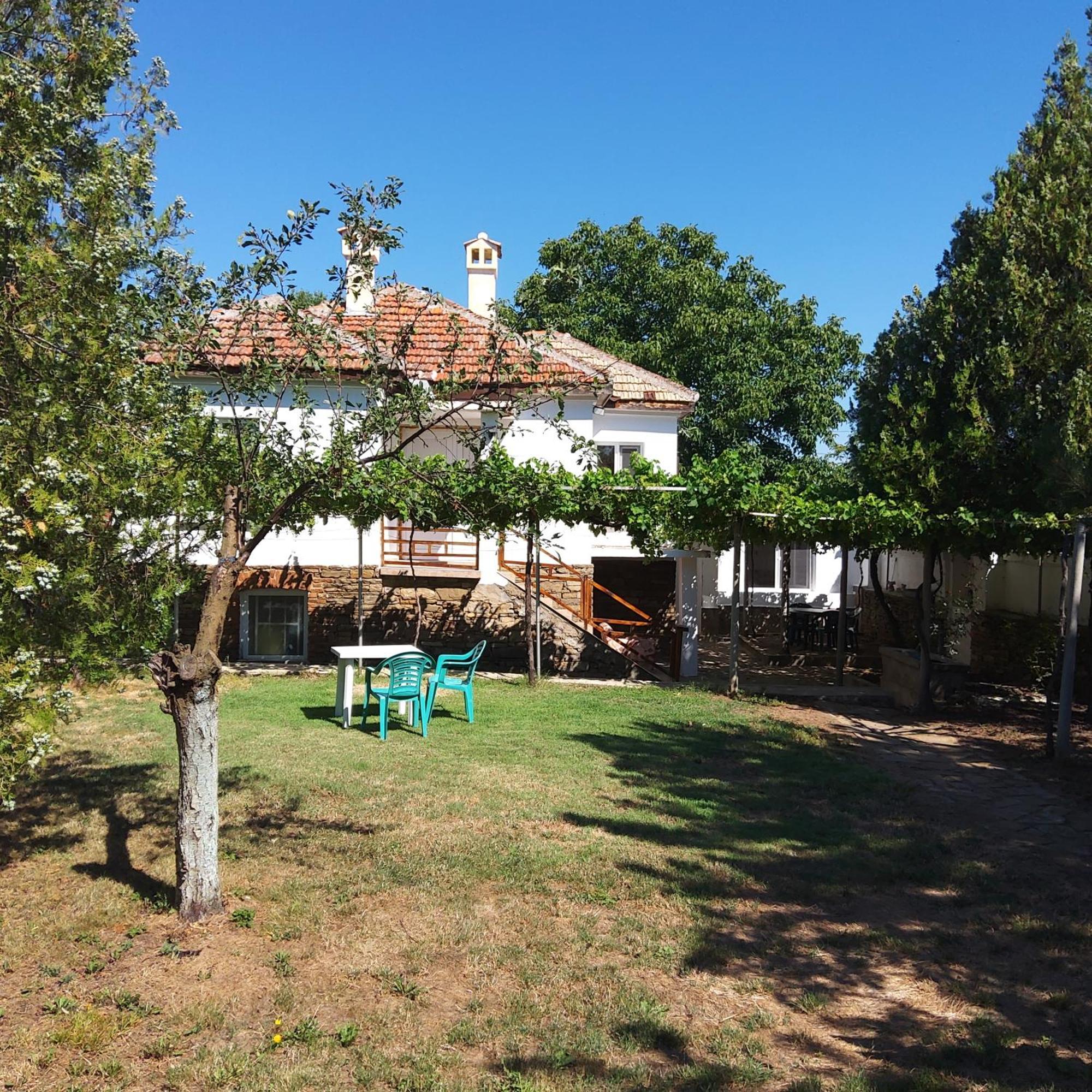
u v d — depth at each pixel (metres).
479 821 7.57
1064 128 13.44
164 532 6.11
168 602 6.14
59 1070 4.16
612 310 26.86
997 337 13.21
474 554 16.50
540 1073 4.16
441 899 6.00
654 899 6.19
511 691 14.11
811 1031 4.68
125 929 5.54
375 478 6.12
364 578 16.03
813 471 26.22
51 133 6.04
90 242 5.80
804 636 21.19
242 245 5.68
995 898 6.52
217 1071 4.11
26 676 4.83
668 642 21.11
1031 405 12.67
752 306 27.08
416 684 10.59
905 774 10.26
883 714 14.04
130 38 7.46
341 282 6.00
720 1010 4.84
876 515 13.48
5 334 5.30
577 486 14.06
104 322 5.46
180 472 5.77
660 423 20.12
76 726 10.84
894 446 13.66
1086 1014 4.93
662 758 10.09
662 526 14.23
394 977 5.00
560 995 4.88
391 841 7.04
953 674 14.96
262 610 16.22
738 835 7.64
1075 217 12.73
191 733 5.64
